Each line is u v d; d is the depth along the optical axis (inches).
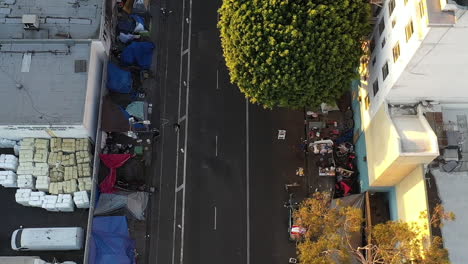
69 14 1742.1
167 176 1766.7
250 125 1828.2
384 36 1424.7
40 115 1619.1
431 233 1310.3
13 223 1700.3
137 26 1900.8
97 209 1644.9
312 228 1403.8
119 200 1658.5
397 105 1423.5
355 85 1742.1
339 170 1727.4
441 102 1428.4
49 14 1742.1
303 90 1455.5
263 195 1740.9
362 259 1359.5
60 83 1657.2
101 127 1720.0
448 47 1147.3
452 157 1400.1
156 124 1834.4
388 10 1390.3
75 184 1675.7
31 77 1663.4
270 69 1413.6
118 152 1779.0
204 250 1683.1
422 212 1294.3
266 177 1763.0
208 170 1772.9
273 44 1369.3
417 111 1414.9
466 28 1078.4
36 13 1742.1
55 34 1721.2
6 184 1694.1
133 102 1801.2
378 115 1477.6
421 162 1357.0
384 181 1525.6
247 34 1391.5
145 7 1941.4
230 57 1503.4
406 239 1278.3
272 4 1365.7
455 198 1374.3
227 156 1788.9
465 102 1429.6
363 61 1621.6
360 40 1466.5
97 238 1606.8
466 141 1421.0
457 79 1295.5
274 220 1712.6
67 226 1691.7
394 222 1354.6
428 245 1289.4
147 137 1811.0
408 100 1417.3
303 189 1742.1
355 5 1384.1
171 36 1947.6
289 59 1384.1
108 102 1745.8
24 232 1614.2
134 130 1786.4
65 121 1612.9
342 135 1777.8
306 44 1369.3
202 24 1966.0
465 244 1326.3
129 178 1722.4
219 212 1722.4
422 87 1339.8
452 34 1099.3
